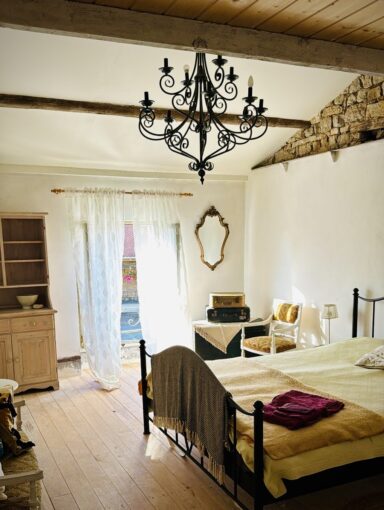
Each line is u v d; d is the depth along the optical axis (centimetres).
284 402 252
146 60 340
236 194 582
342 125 431
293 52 246
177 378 282
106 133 431
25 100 357
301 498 256
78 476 287
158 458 310
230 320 518
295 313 473
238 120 432
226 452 239
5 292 461
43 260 458
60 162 466
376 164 393
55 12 202
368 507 247
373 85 398
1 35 291
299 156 489
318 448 211
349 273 427
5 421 244
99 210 485
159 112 404
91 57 327
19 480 186
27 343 434
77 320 498
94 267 477
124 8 211
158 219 525
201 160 259
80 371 502
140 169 509
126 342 548
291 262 504
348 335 430
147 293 519
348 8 215
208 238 568
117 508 253
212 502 257
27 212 448
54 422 373
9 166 450
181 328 544
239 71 370
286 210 509
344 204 429
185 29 223
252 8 213
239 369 326
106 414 389
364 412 240
